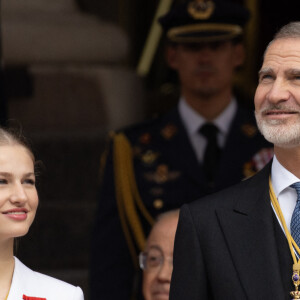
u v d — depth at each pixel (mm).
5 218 12617
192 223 12930
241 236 12734
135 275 18328
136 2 30328
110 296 18109
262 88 12609
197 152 18969
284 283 12469
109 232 18469
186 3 19141
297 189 12688
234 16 19047
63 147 23297
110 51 27391
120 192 18641
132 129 19281
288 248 12594
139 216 18547
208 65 18688
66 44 26500
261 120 12562
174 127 19094
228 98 19109
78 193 23297
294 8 28203
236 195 13062
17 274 12992
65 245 21609
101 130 25812
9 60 25547
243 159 18766
